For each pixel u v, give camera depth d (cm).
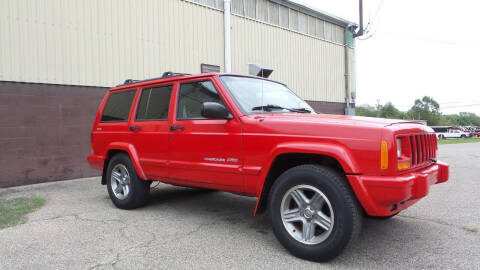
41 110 766
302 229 332
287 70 1397
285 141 333
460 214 478
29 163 749
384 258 323
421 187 299
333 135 308
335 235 297
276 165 354
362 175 292
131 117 508
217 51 1122
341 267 304
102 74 859
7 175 719
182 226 427
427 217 463
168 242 369
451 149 1881
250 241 372
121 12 895
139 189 497
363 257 325
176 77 454
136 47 923
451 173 877
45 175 772
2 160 714
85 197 611
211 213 490
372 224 431
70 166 810
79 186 727
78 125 823
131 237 386
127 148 499
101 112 576
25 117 744
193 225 432
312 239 315
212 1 1109
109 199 593
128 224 437
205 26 1088
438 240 371
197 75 429
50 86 779
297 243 321
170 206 533
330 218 304
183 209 513
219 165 384
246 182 363
